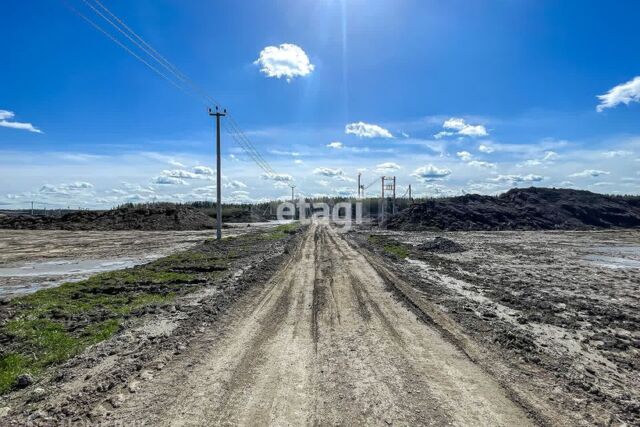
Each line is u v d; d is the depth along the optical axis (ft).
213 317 29.58
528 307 35.19
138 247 94.32
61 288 42.27
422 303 34.55
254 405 16.33
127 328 27.68
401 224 166.40
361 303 34.40
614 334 28.58
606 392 18.25
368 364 20.80
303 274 49.19
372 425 14.79
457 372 19.83
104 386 18.11
